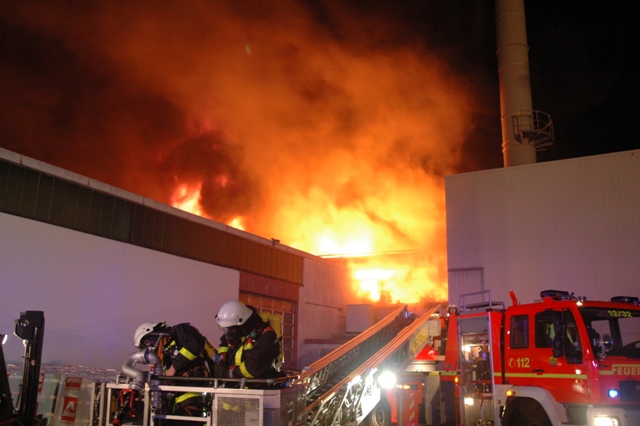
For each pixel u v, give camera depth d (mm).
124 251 11797
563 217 14961
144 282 12172
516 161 19469
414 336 10922
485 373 8844
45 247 10172
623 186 14406
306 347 18234
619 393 6969
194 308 13500
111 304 11297
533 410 7691
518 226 15484
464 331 9406
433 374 10422
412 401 9977
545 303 7660
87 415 5680
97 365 10805
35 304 9836
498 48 21125
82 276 10797
